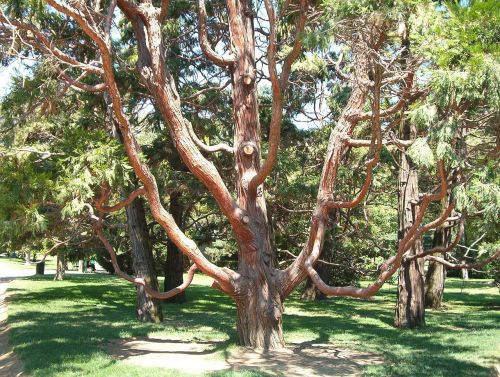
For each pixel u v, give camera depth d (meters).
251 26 11.55
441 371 8.56
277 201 16.72
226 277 10.10
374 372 8.45
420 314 14.05
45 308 16.27
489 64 5.48
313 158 18.52
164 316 15.58
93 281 27.16
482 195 6.00
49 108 10.70
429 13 6.16
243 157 10.88
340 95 15.80
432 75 5.78
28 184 8.41
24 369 8.56
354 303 21.00
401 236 14.08
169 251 19.58
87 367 8.42
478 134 9.23
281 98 9.07
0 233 8.25
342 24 6.71
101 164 8.58
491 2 5.46
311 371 8.62
